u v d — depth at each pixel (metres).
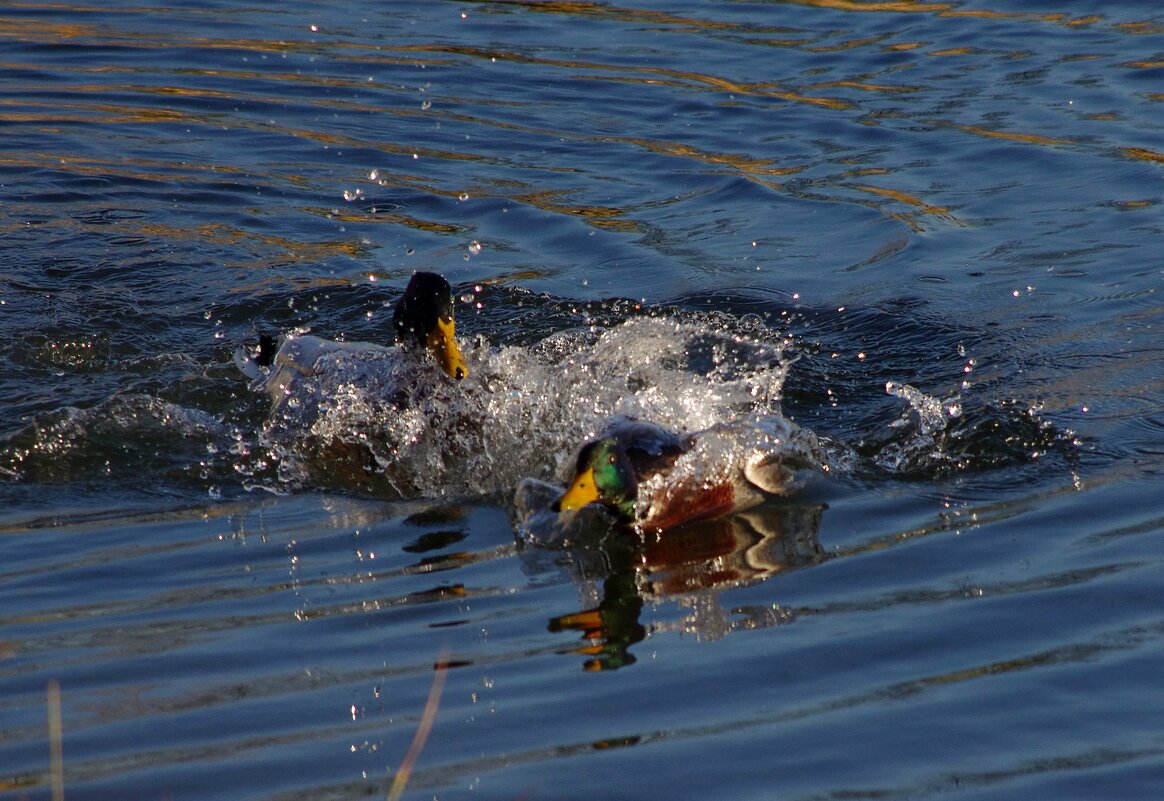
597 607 8.38
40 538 9.48
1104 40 22.12
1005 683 7.22
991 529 9.35
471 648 7.80
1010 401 11.60
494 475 10.87
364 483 10.77
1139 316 13.39
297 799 6.22
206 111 19.88
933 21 23.56
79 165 17.91
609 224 16.41
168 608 8.32
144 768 6.48
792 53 22.25
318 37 23.00
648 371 12.26
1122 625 7.82
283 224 16.59
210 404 12.27
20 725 6.91
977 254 15.19
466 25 23.80
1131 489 9.86
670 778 6.39
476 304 14.33
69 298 14.32
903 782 6.33
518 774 6.42
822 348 13.12
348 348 12.51
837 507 9.95
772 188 17.22
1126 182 16.81
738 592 8.57
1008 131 18.55
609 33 23.34
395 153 18.61
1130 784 6.25
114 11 24.02
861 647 7.69
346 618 8.19
